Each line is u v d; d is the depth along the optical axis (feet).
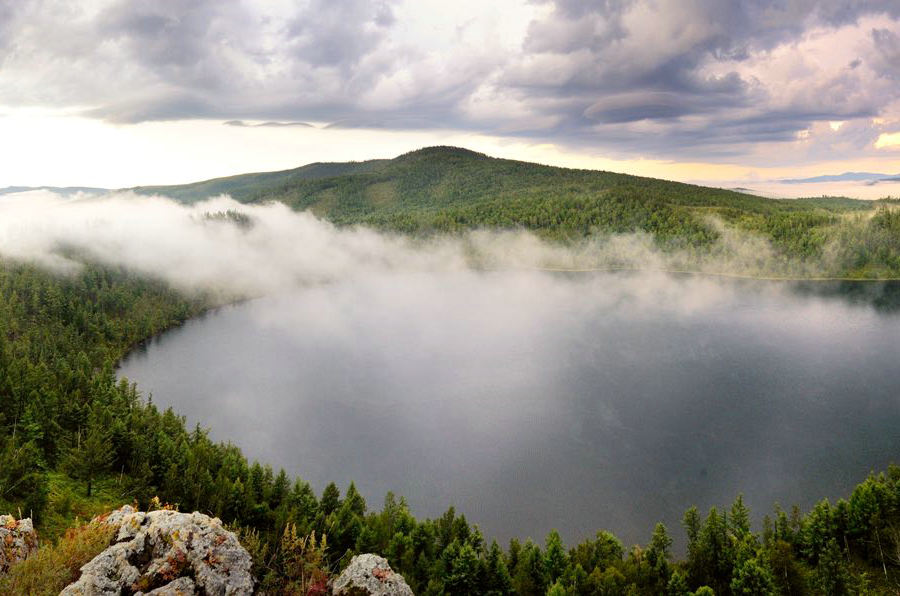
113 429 354.95
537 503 440.45
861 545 323.78
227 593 94.68
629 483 464.24
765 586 258.57
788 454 505.66
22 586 90.07
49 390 430.61
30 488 249.75
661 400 642.63
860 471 473.67
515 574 281.74
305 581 107.04
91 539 99.09
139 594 89.40
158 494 306.14
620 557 302.45
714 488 453.99
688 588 281.33
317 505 328.49
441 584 246.06
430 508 440.04
